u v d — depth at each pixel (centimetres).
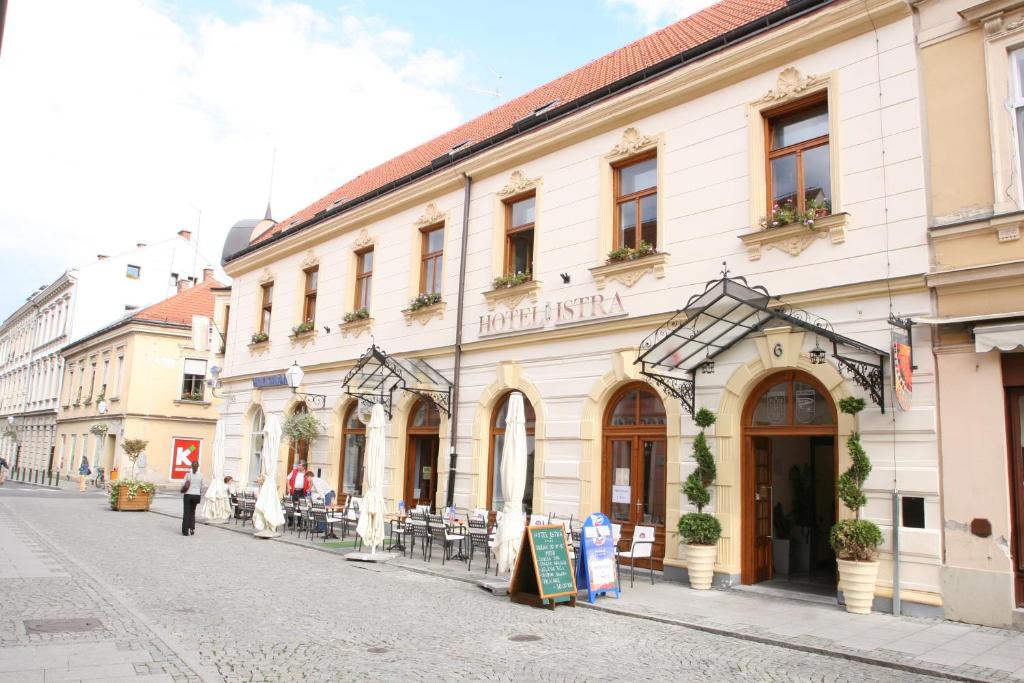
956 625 886
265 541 1642
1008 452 906
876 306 1022
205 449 3872
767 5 1408
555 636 832
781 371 1130
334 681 633
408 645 767
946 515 927
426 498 1733
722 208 1219
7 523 1794
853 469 991
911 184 1009
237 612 898
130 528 1814
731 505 1138
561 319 1437
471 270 1678
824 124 1141
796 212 1123
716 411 1177
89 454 4100
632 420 1325
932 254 980
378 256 1975
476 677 659
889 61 1054
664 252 1282
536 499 1434
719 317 1097
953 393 939
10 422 6009
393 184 1917
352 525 1841
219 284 4225
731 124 1228
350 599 1009
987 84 958
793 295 1102
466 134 2166
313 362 2152
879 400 986
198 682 615
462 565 1338
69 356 4778
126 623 816
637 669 704
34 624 795
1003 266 905
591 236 1422
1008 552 880
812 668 721
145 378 3747
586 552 1043
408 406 1806
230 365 2577
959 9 998
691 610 969
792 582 1182
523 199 1620
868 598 952
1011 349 873
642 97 1347
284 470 2220
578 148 1480
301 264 2286
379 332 1922
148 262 4947
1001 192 930
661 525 1253
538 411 1462
